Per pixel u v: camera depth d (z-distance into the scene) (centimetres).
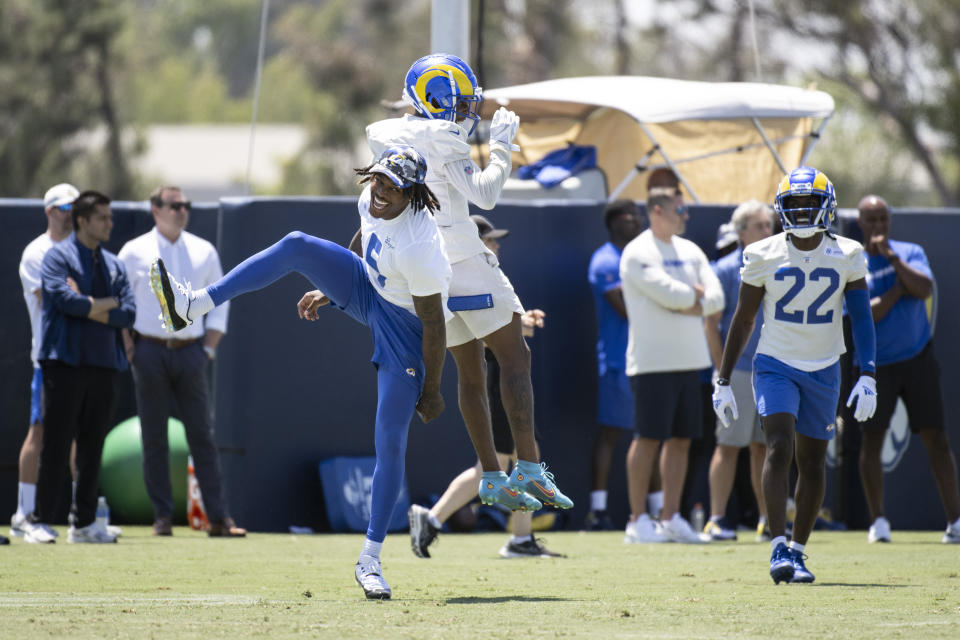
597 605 1889
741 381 3244
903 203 10731
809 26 9744
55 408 2970
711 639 1563
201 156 16688
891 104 9681
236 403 3441
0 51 11669
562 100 4038
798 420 2219
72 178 12006
